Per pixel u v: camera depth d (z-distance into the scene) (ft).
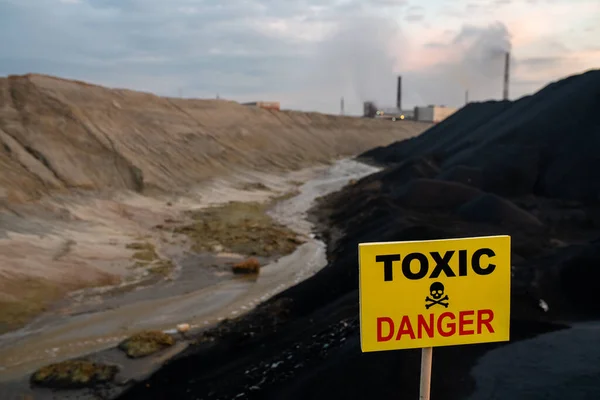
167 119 147.64
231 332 41.09
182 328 42.45
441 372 22.29
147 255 64.28
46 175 86.17
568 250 40.70
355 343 27.25
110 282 54.75
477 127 151.23
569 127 92.58
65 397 32.09
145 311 47.37
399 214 71.41
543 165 88.48
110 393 32.27
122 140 115.03
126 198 91.86
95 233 70.59
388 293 8.98
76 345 39.96
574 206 74.08
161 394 31.24
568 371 20.42
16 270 52.85
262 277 58.18
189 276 58.03
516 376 20.85
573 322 28.35
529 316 28.78
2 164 82.74
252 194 118.42
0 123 96.32
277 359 31.19
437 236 54.80
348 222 81.30
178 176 114.62
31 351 38.93
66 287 52.11
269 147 185.26
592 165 81.30
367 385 22.94
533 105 115.34
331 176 163.22
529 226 62.49
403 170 105.60
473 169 89.86
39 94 111.45
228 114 196.44
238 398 26.86
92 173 95.61
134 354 37.76
